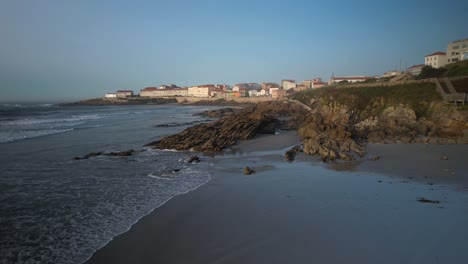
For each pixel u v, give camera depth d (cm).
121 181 2178
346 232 1353
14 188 2009
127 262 1144
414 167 2505
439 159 2769
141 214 1580
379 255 1162
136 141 4072
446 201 1719
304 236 1321
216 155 3148
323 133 3956
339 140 3609
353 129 4275
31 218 1531
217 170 2508
